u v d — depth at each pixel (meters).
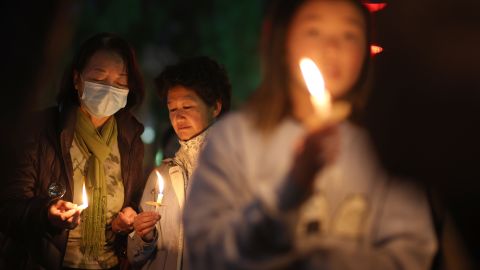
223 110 4.82
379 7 3.02
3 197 4.06
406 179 2.72
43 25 2.61
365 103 2.86
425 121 2.86
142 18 15.39
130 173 4.69
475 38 2.84
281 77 2.80
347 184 2.63
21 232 4.11
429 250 2.62
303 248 2.57
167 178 4.52
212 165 2.76
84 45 4.65
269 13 2.90
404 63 2.93
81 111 4.60
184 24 15.80
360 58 2.80
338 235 2.60
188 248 2.73
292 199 2.41
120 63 4.58
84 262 4.43
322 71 2.76
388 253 2.60
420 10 2.92
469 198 2.82
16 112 2.60
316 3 2.80
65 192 4.35
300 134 2.68
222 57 15.76
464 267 2.80
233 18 15.84
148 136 12.47
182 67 4.60
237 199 2.71
